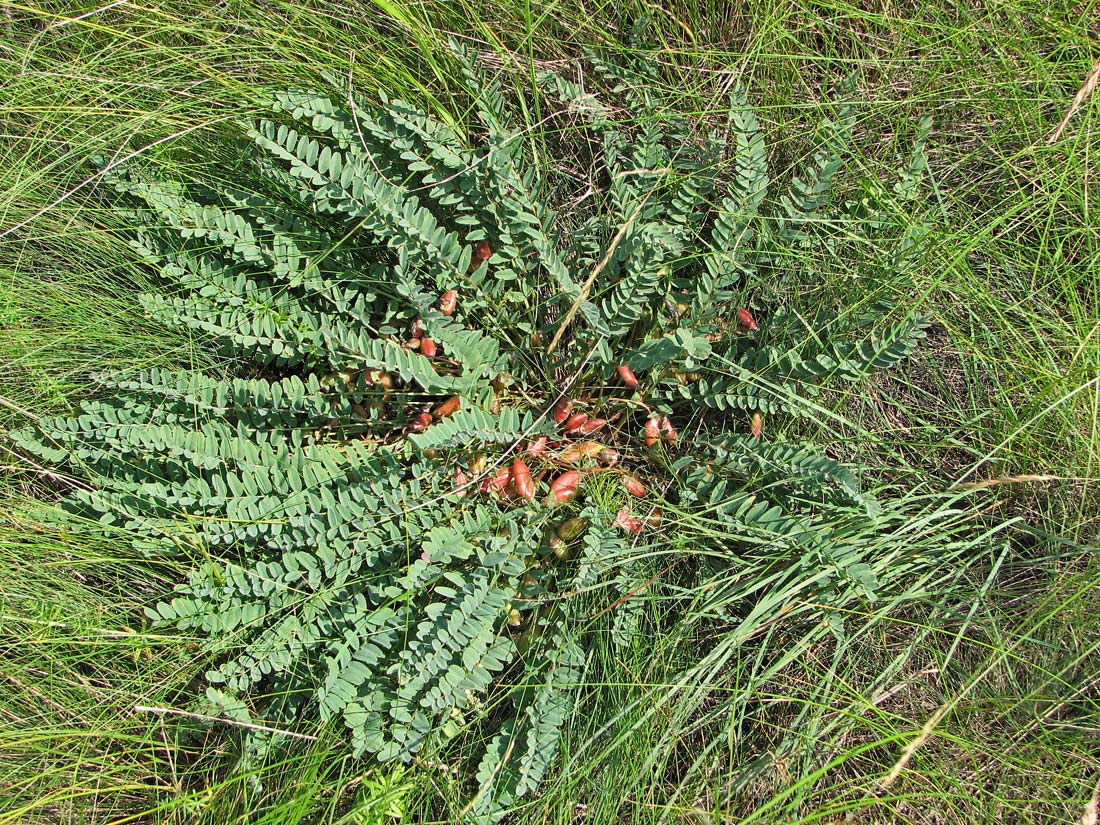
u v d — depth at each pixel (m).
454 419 0.57
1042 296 0.64
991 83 0.64
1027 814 0.58
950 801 0.57
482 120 0.63
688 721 0.61
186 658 0.61
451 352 0.61
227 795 0.58
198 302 0.62
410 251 0.62
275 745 0.59
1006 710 0.59
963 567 0.61
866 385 0.65
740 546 0.63
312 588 0.58
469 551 0.58
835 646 0.62
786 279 0.65
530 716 0.57
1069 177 0.63
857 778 0.58
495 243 0.65
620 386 0.65
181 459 0.62
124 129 0.64
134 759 0.60
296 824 0.55
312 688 0.59
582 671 0.60
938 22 0.65
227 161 0.65
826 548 0.59
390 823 0.58
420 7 0.65
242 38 0.65
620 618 0.60
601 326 0.59
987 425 0.64
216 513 0.60
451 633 0.56
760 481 0.62
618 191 0.63
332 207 0.63
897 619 0.60
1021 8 0.64
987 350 0.64
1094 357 0.61
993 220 0.63
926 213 0.62
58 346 0.64
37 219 0.65
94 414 0.60
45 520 0.61
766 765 0.59
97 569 0.63
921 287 0.62
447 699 0.56
